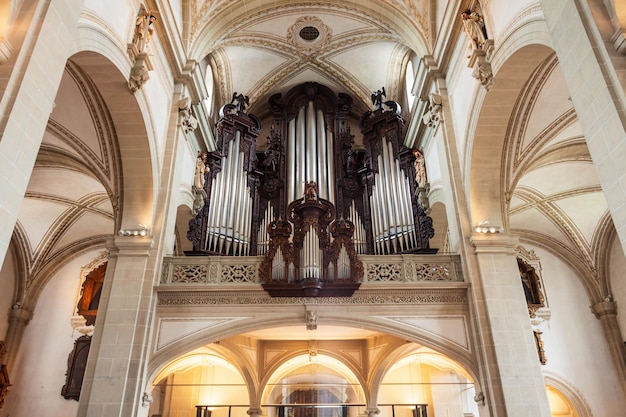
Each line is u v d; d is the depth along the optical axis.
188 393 14.44
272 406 12.61
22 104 5.10
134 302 9.02
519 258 16.22
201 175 12.97
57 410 14.00
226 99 16.39
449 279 9.68
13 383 14.25
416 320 9.25
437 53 11.40
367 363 12.35
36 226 15.19
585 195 14.69
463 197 10.13
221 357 12.41
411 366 14.34
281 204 14.75
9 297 15.12
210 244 12.44
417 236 12.42
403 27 12.70
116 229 9.80
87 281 15.59
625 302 15.23
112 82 8.68
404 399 13.95
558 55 5.99
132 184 9.97
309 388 13.21
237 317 9.29
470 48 9.45
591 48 5.31
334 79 16.56
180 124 11.05
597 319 15.62
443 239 13.48
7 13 5.32
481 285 9.17
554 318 15.53
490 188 10.00
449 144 10.71
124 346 8.64
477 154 9.86
